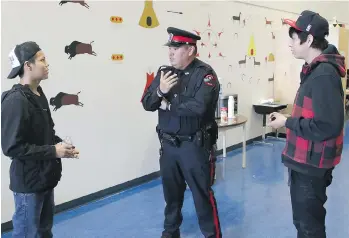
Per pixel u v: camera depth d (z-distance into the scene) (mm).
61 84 2938
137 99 3621
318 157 1686
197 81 2150
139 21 3531
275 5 5762
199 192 2252
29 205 1748
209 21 4473
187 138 2178
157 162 3977
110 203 3273
